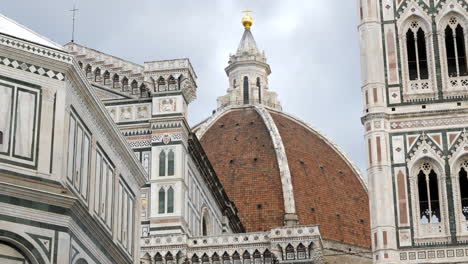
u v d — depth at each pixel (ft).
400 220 241.96
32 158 117.50
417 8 261.85
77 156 126.31
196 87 308.60
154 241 288.10
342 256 611.47
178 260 287.89
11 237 112.37
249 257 298.56
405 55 257.55
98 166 135.54
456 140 246.88
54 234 116.06
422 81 254.27
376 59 257.14
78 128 127.34
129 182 152.15
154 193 290.15
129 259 147.95
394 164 247.29
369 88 254.27
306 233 293.84
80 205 120.67
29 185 116.26
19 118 117.80
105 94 304.50
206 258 298.76
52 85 121.49
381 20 262.06
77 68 125.39
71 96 124.67
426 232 240.53
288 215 615.98
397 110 251.60
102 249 133.90
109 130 140.26
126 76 304.09
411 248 238.89
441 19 259.80
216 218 361.71
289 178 640.17
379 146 248.32
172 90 297.53
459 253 237.04
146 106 297.53
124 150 147.64
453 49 257.96
